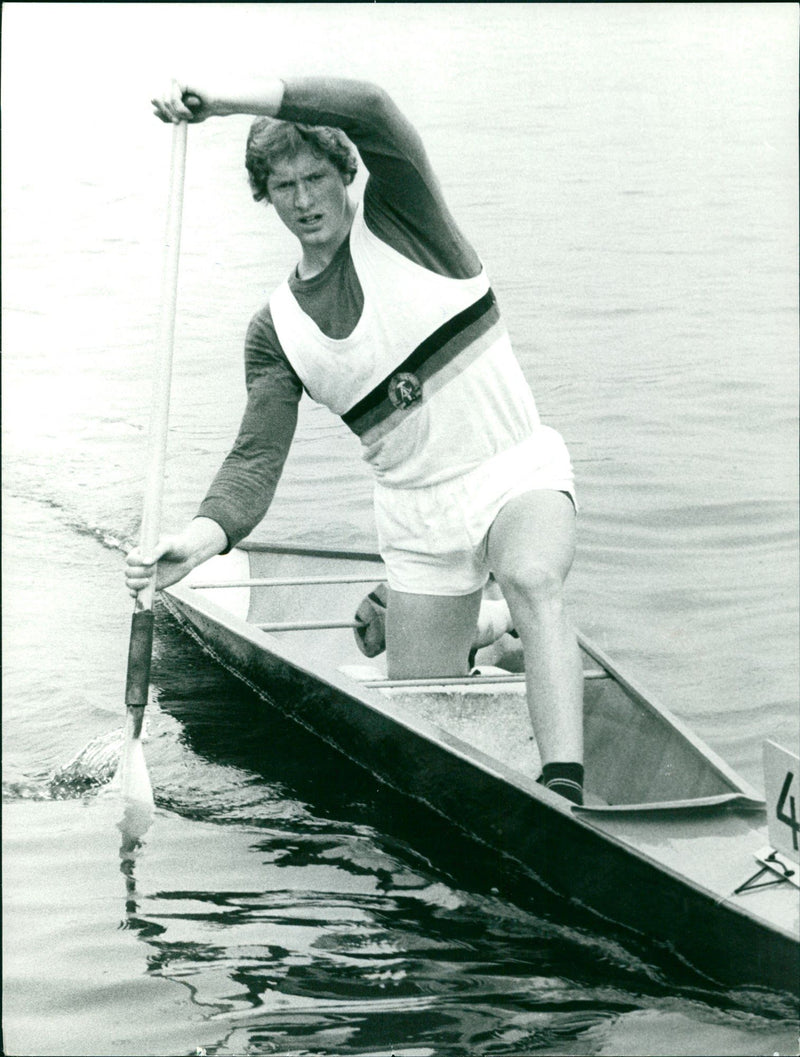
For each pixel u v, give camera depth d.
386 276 4.05
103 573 6.27
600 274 10.35
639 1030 3.10
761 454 7.16
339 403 4.30
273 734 4.77
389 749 4.23
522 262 10.69
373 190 3.99
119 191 13.23
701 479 6.87
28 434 8.01
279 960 3.42
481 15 21.69
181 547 4.21
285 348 4.24
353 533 6.53
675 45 19.23
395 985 3.31
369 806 4.27
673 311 9.56
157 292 10.55
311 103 3.73
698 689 4.98
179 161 4.04
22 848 4.03
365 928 3.57
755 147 14.02
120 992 3.29
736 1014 3.17
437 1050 3.04
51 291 10.63
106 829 4.14
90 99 17.00
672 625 5.48
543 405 7.93
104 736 4.59
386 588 4.98
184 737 4.74
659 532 6.31
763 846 3.46
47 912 3.66
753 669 5.12
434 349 4.08
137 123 15.73
